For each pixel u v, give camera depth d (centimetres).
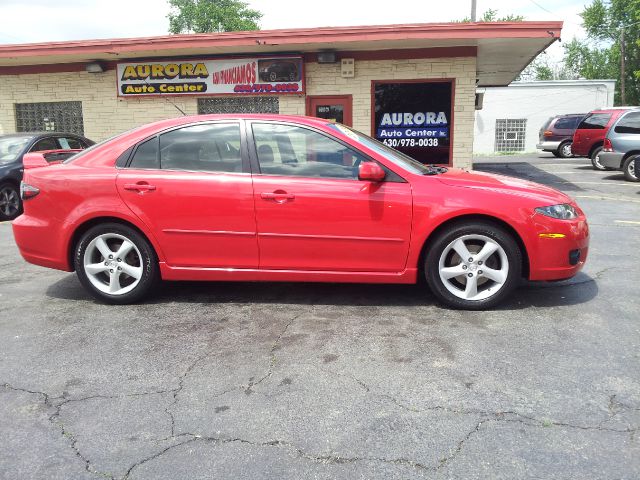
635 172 1331
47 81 1259
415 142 1132
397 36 987
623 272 536
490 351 355
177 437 265
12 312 446
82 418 283
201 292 491
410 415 280
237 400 298
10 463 247
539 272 420
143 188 436
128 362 348
